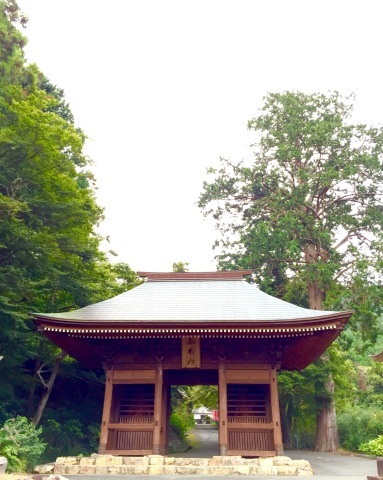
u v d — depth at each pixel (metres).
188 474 16.12
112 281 31.89
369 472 18.03
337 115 36.16
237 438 18.81
